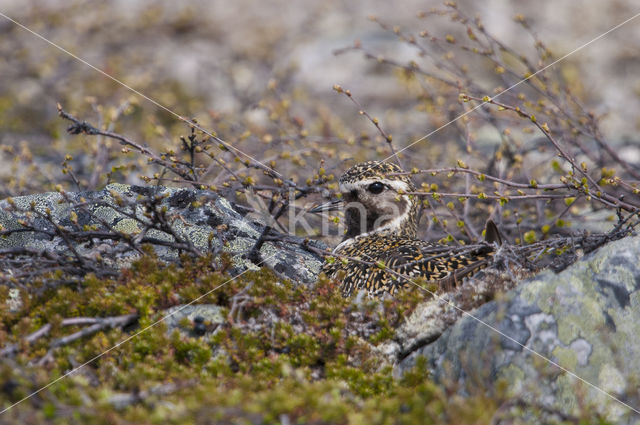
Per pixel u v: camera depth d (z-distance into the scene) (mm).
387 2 37469
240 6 38156
